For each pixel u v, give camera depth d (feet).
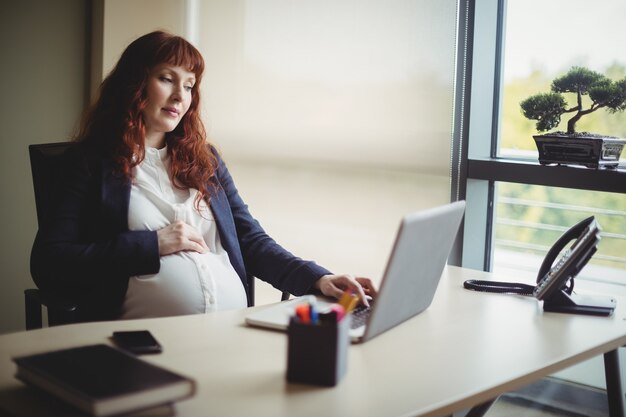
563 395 9.24
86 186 6.78
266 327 5.20
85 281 6.51
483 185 9.49
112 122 7.00
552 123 8.30
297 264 6.76
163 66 6.98
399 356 4.74
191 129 7.30
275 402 3.88
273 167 10.80
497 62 9.46
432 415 3.93
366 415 3.77
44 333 4.91
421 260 5.22
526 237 9.43
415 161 9.40
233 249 7.09
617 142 8.07
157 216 6.88
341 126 10.03
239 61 11.03
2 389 3.90
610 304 6.16
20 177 11.32
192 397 3.88
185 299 6.55
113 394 3.48
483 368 4.60
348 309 4.66
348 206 10.05
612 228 8.75
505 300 6.33
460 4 8.95
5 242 11.28
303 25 10.29
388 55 9.52
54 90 11.51
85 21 11.71
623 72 8.56
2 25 10.94
